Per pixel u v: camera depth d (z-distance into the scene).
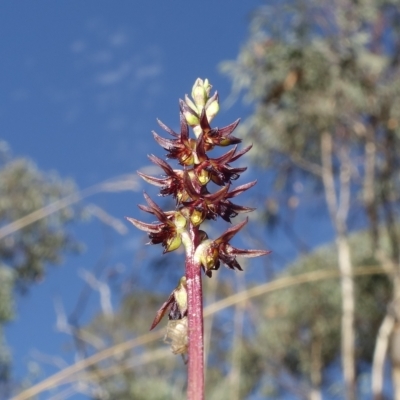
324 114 14.18
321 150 15.45
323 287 17.36
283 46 14.08
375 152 15.10
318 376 18.69
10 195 16.89
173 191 1.83
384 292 16.70
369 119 14.71
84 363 5.93
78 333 11.19
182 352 1.73
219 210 1.78
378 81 14.42
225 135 1.86
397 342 15.09
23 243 16.88
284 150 14.93
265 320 18.89
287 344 18.78
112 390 12.08
